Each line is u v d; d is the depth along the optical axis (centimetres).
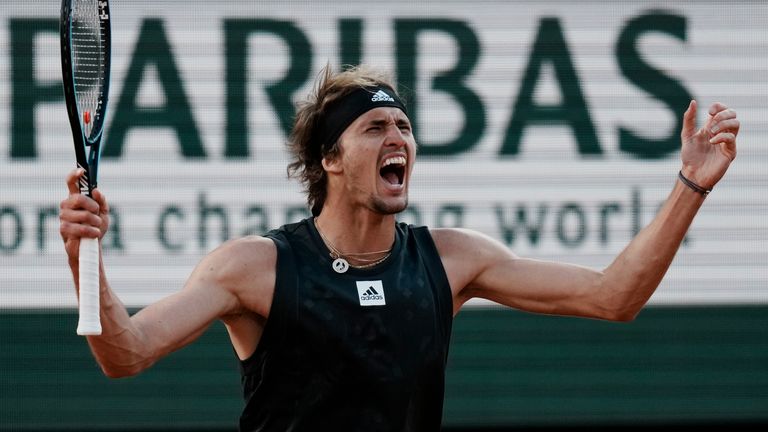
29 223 2888
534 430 3136
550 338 2980
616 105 2959
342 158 1319
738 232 2977
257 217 2914
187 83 2916
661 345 2989
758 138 2972
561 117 2953
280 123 2930
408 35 2945
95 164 1249
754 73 2975
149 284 2889
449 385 2966
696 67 2973
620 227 2939
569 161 2944
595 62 2961
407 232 1368
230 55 2928
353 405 1288
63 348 2912
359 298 1289
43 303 2898
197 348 2958
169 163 2902
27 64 2900
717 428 3197
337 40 2941
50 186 2891
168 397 2948
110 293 1144
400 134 1316
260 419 1320
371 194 1305
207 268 1282
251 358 1305
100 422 2933
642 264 1311
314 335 1280
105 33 1304
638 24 2973
